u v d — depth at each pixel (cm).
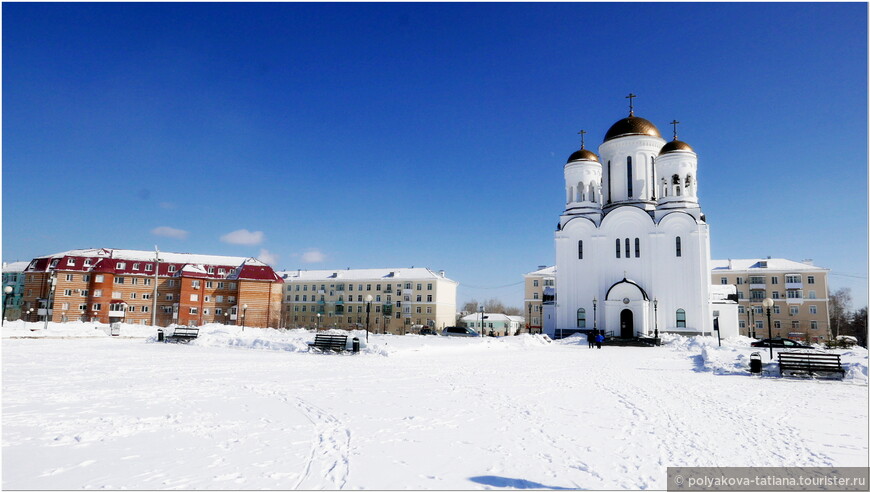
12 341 3294
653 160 5900
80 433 852
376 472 680
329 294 9369
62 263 7100
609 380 1786
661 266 5250
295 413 1055
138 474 654
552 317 5947
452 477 668
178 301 7475
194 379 1553
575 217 5616
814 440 913
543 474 689
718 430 983
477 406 1182
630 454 797
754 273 8006
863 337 8844
